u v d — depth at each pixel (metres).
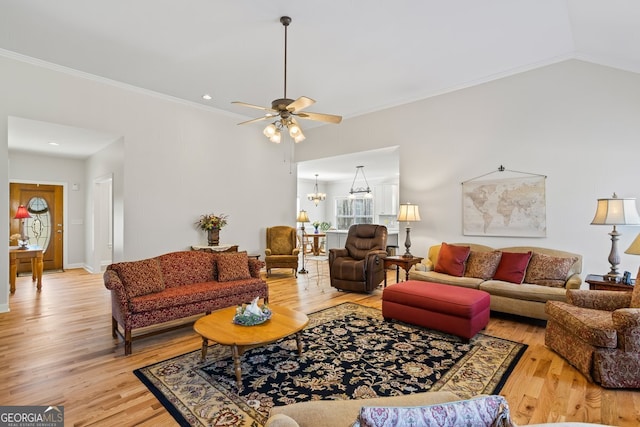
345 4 2.99
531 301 3.53
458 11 3.11
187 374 2.48
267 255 6.39
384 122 5.74
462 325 3.07
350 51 3.86
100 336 3.26
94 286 5.39
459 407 0.90
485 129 4.63
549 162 4.14
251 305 2.75
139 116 5.04
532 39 3.62
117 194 5.12
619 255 3.60
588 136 3.89
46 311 4.05
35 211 6.79
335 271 5.16
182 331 3.45
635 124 3.63
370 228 5.62
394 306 3.55
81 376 2.44
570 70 4.00
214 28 3.38
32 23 3.29
